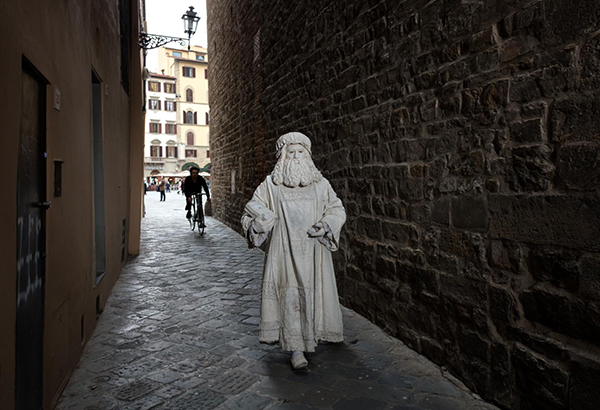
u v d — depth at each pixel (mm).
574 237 2057
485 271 2658
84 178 3381
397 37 3639
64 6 2734
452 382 2869
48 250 2330
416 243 3391
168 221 14906
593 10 1945
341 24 4715
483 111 2660
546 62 2207
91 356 3336
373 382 2881
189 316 4371
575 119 2047
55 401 2504
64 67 2709
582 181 2012
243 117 10508
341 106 4770
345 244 4699
